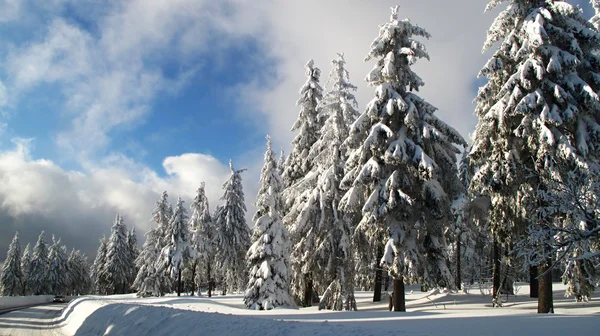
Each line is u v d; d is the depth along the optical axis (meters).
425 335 6.64
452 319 10.44
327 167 23.09
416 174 17.22
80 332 14.55
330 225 22.30
